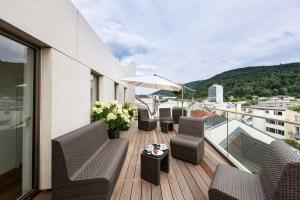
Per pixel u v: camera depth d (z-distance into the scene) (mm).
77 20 3711
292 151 1911
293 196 1596
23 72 2494
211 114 5719
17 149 2402
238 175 2391
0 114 2160
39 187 2689
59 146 2203
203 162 3992
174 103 10664
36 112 2646
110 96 7031
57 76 2914
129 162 3932
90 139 3090
